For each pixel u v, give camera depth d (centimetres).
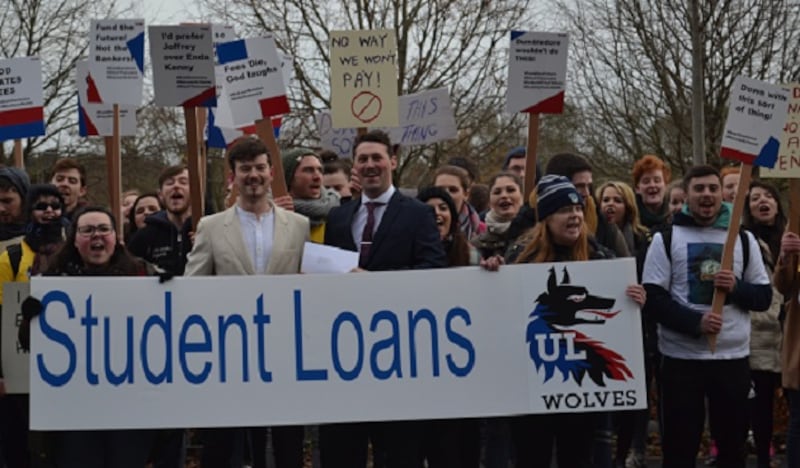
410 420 601
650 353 782
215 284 594
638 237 815
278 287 595
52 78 2483
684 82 1917
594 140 2170
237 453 707
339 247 623
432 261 603
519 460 611
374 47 782
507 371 594
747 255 659
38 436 596
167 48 636
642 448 823
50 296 590
